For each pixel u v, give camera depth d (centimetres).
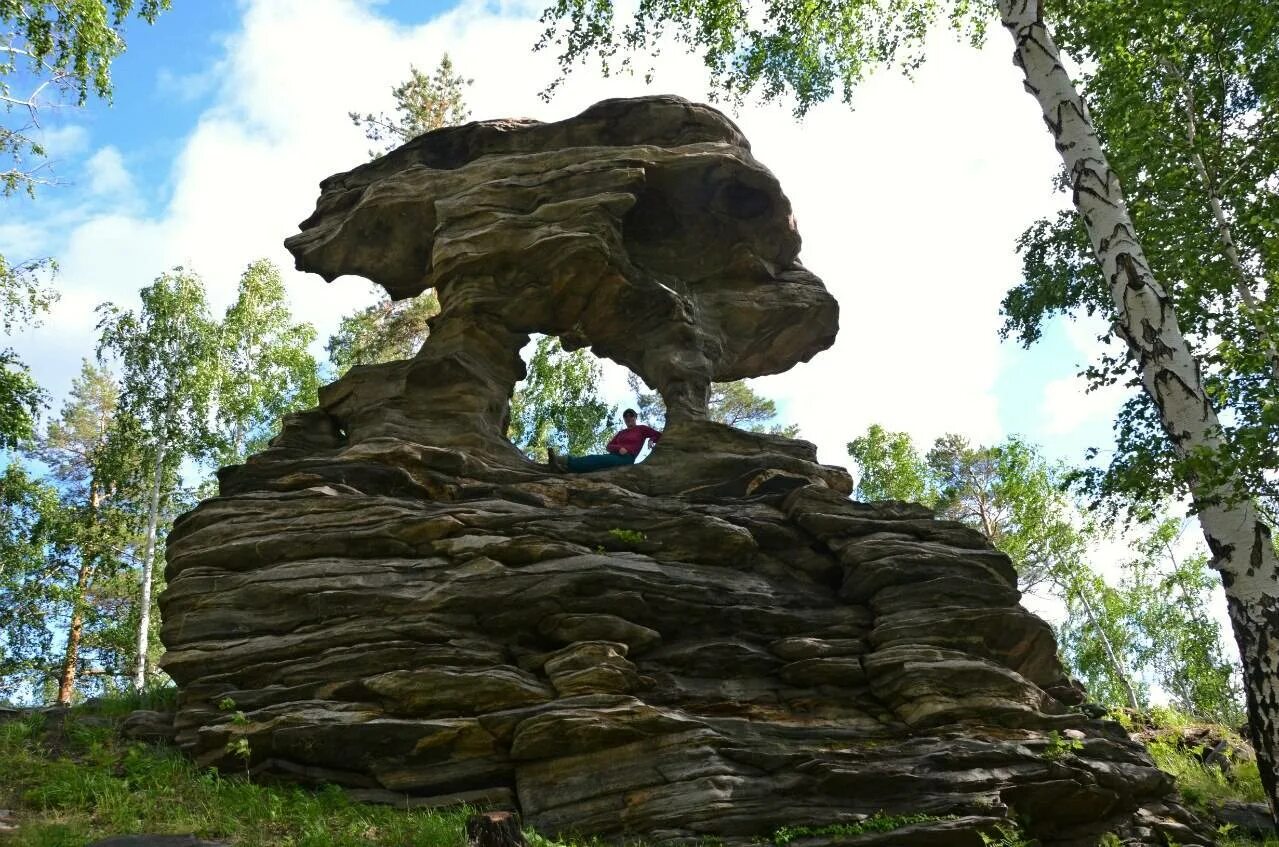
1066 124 1205
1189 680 3434
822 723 1231
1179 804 1355
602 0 1664
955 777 1145
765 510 1468
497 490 1444
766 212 1755
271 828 989
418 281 1814
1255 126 1446
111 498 3106
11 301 2053
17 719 1258
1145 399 1761
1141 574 3603
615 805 1094
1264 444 996
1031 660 1362
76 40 1802
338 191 1792
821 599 1385
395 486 1409
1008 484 3209
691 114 1717
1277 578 974
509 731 1141
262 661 1209
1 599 2802
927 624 1309
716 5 1695
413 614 1239
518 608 1250
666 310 1689
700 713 1216
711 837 1060
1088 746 1270
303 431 1546
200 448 2833
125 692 1464
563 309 1658
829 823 1086
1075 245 2366
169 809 1012
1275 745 937
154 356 2869
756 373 1903
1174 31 1448
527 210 1633
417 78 3191
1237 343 1273
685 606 1297
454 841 954
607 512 1400
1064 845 1211
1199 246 1458
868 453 3622
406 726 1130
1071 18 1611
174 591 1270
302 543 1299
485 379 1580
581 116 1712
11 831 908
